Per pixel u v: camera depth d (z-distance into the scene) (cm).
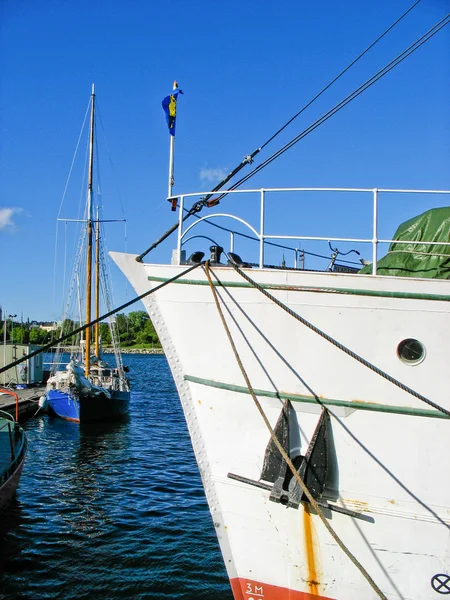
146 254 691
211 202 736
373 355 602
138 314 15850
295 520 630
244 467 652
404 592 605
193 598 873
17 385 3747
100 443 2306
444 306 581
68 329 3691
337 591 625
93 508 1359
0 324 7938
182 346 674
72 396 2823
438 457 591
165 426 2828
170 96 755
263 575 652
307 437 625
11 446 1411
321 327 614
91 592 898
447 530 592
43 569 990
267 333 633
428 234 662
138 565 1004
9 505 1304
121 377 3409
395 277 591
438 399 591
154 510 1343
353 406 610
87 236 3422
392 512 604
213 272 647
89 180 3409
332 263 831
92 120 3422
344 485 616
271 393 637
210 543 1113
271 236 665
